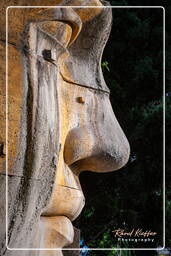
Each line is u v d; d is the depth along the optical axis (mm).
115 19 13023
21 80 4160
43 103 4242
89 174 12055
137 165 12258
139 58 13078
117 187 12234
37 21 4371
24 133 4109
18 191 4086
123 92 12641
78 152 4949
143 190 12266
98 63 5414
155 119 12086
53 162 4340
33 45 4305
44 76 4336
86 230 12031
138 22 12961
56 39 4539
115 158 5211
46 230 4684
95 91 5289
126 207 12219
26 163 4113
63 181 4840
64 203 4840
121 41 13062
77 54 5297
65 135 4902
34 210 4266
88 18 5211
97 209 12094
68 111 4984
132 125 12336
